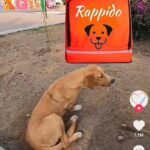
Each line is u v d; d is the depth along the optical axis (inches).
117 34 49.2
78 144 57.4
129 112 63.2
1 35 128.1
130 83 72.7
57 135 53.1
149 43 97.8
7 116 68.7
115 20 48.8
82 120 62.5
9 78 82.8
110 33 49.3
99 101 67.2
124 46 49.6
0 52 103.2
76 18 49.5
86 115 63.7
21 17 185.6
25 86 77.7
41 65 87.3
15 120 67.2
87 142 57.7
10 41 116.0
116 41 49.5
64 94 55.9
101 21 49.1
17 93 75.7
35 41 112.3
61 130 53.9
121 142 56.7
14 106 71.4
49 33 124.9
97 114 63.7
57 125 53.2
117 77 75.4
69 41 50.4
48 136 52.8
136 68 80.4
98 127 60.6
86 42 50.0
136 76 75.9
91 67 57.2
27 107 70.1
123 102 66.1
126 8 48.4
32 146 54.7
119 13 48.6
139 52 92.2
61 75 79.7
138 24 96.7
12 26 154.9
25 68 86.9
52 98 56.3
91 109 65.2
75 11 49.3
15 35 126.7
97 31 49.4
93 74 56.4
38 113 55.6
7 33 130.7
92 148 56.4
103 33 49.4
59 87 56.2
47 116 54.4
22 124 65.7
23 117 67.6
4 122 67.2
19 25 156.4
